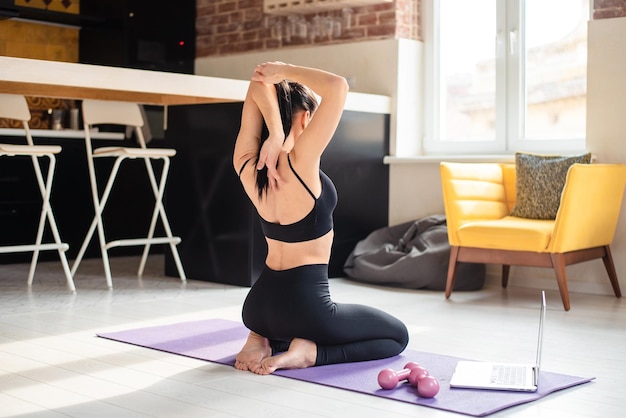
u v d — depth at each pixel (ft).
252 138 10.96
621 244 17.97
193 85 17.28
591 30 18.15
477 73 21.20
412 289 18.69
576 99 19.63
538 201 17.75
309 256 10.72
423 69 21.97
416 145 21.86
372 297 17.43
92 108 18.12
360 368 10.83
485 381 10.09
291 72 10.50
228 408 9.09
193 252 19.48
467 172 17.93
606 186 16.75
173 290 17.85
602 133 18.07
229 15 24.72
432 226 19.70
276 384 10.11
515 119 20.47
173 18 25.07
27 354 11.66
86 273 20.16
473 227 16.99
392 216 21.47
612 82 17.93
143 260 19.84
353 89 22.03
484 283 19.35
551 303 16.83
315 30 22.80
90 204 22.98
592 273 18.35
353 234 20.57
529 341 12.98
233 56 24.57
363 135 20.68
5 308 15.31
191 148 19.40
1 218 21.53
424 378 9.55
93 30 24.89
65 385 10.03
